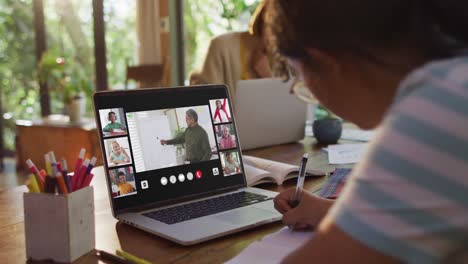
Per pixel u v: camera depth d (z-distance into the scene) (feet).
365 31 1.77
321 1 1.80
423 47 1.77
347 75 1.95
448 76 1.62
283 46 2.02
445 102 1.57
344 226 1.65
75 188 2.96
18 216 3.71
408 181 1.56
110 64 17.39
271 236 3.25
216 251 3.08
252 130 6.30
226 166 4.26
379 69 1.87
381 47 1.80
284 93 6.50
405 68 1.83
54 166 2.83
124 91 3.83
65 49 17.67
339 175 4.71
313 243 1.78
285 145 6.70
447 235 1.52
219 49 8.38
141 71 15.47
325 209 3.35
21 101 18.70
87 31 17.44
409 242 1.55
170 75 16.15
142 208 3.72
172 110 4.05
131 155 3.76
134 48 17.15
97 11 16.53
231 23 16.57
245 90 6.07
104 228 3.46
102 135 3.66
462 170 1.51
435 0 1.74
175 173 3.95
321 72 2.02
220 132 4.31
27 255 2.93
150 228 3.32
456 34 1.79
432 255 1.54
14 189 4.45
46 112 17.81
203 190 4.07
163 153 3.93
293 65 2.18
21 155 16.30
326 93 2.09
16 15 18.37
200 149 4.15
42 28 17.63
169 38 16.01
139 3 16.39
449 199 1.51
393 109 1.73
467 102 1.55
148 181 3.79
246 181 4.36
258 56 8.35
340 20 1.78
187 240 3.09
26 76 18.56
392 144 1.61
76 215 2.88
